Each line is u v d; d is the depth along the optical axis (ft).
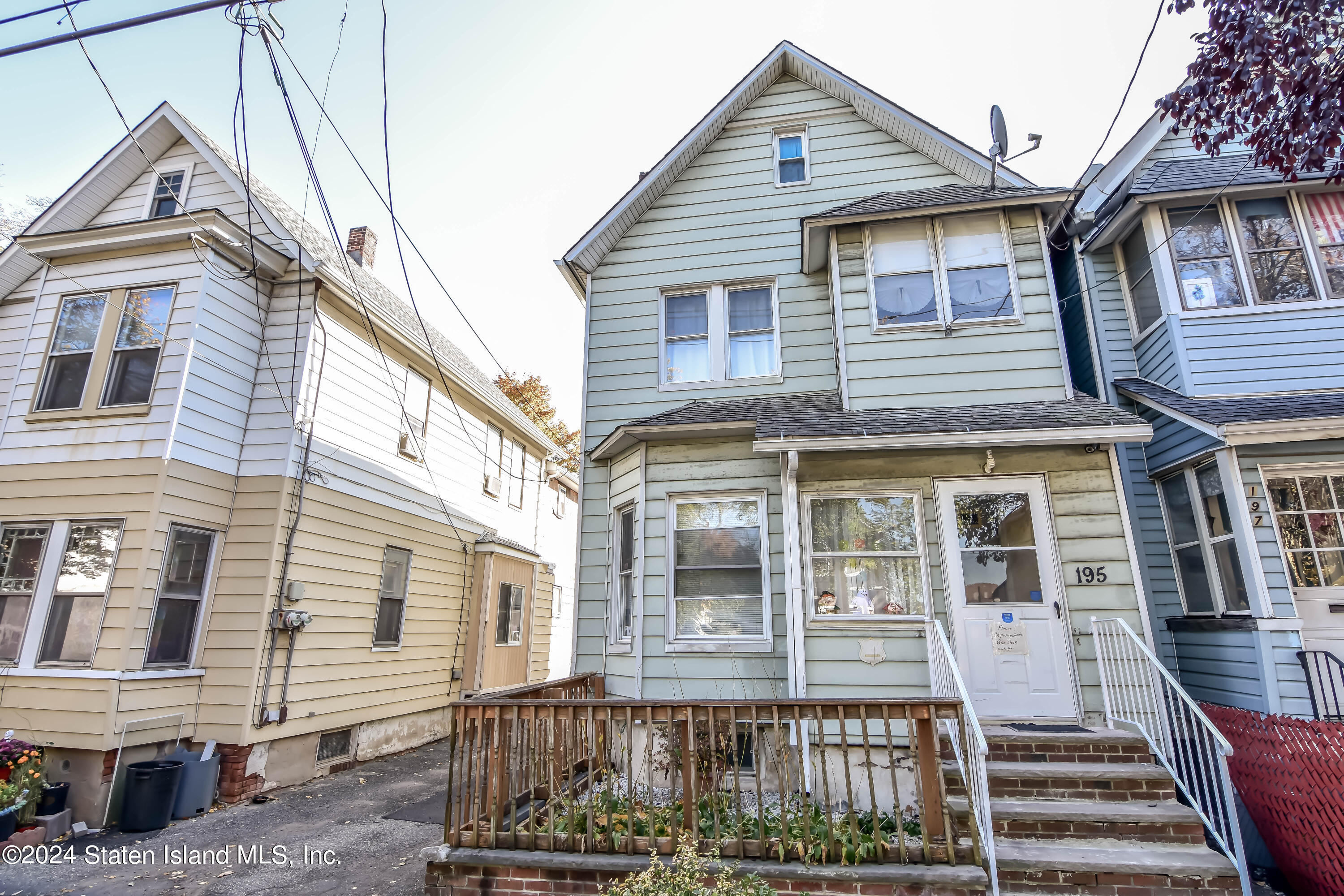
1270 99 17.85
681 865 12.78
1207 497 22.97
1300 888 16.99
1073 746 18.03
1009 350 24.26
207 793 23.32
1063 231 28.71
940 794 14.49
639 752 23.32
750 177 31.91
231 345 28.19
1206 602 23.07
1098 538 21.15
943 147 29.58
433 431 39.50
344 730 30.68
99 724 22.26
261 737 25.44
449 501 40.91
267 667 25.93
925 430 21.15
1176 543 24.73
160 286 27.68
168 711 24.20
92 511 25.09
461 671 40.50
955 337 24.72
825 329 29.17
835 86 31.86
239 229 28.22
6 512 26.13
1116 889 14.28
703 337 30.32
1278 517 21.35
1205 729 16.71
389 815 22.98
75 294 28.73
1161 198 25.35
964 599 21.30
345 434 31.53
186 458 25.68
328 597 29.60
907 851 14.10
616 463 28.53
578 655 27.09
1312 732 15.62
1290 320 24.08
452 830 15.70
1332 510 21.17
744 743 20.27
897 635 21.21
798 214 30.94
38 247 29.01
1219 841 15.03
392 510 34.91
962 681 16.48
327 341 30.60
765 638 23.62
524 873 14.89
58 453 26.37
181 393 25.72
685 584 24.72
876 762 20.15
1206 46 18.24
